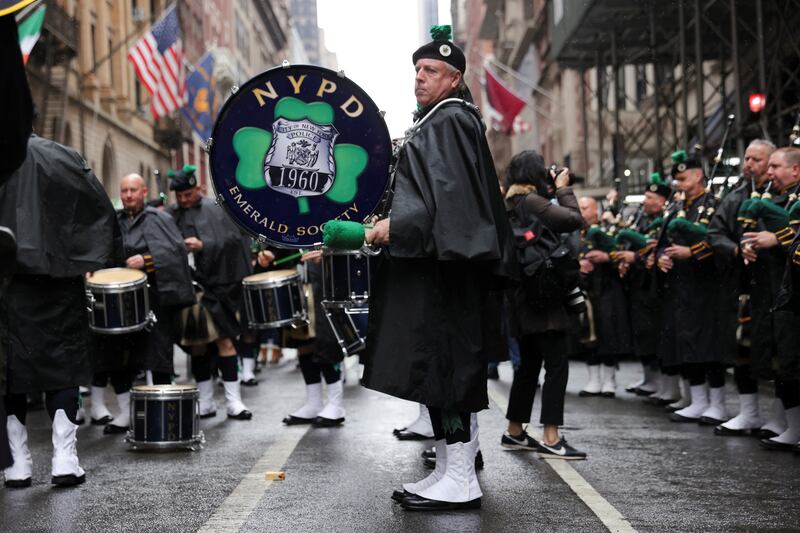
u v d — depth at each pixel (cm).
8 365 560
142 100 4106
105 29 3562
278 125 512
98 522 489
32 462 668
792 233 674
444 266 493
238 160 510
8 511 517
